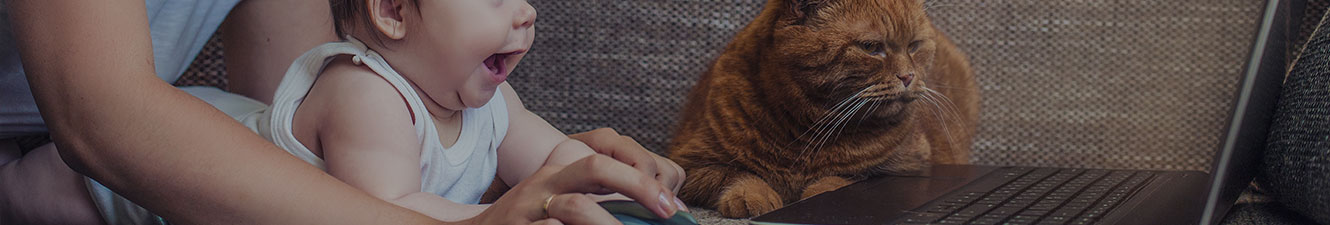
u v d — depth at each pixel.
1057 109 1.66
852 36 1.36
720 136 1.35
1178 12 1.61
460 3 0.96
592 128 1.60
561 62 1.59
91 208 1.03
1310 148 1.02
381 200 0.86
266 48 1.36
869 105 1.36
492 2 0.97
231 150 0.84
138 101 0.83
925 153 1.46
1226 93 1.60
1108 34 1.63
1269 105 1.10
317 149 0.99
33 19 0.84
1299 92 1.08
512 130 1.19
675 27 1.57
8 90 1.14
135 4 0.87
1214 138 1.61
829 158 1.35
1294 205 1.08
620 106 1.59
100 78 0.83
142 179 0.84
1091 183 1.19
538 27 1.58
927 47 1.47
